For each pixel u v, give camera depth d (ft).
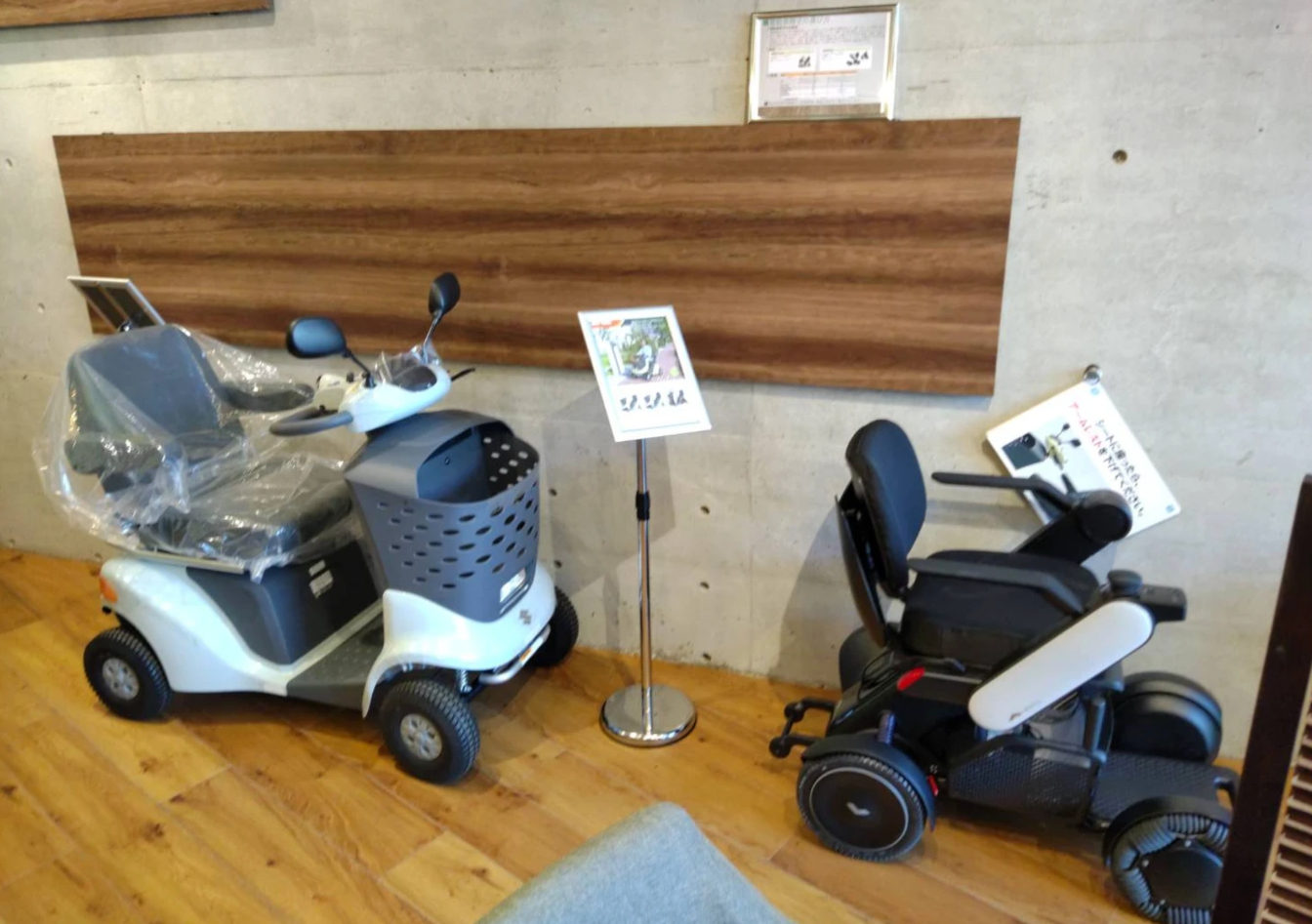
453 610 6.69
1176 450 6.62
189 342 7.82
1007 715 5.56
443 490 6.86
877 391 7.27
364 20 7.84
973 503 7.23
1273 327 6.16
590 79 7.30
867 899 5.90
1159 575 6.93
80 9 8.73
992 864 6.18
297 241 8.68
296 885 6.08
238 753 7.45
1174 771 6.21
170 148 8.84
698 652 8.64
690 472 8.07
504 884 6.08
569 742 7.56
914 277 6.81
